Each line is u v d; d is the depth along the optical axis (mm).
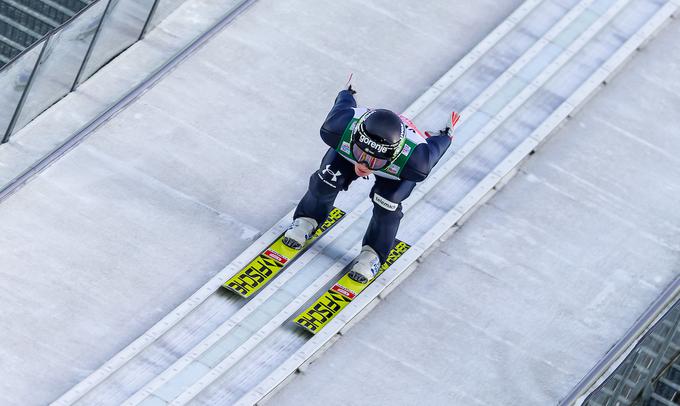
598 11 40000
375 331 31516
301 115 36312
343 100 30484
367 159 29547
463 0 40250
